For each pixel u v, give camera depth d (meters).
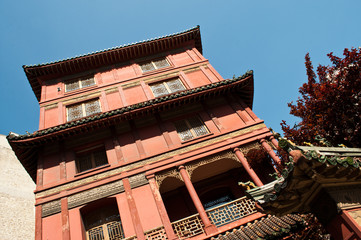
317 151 5.62
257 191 6.52
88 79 20.67
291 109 12.24
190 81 19.56
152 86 19.59
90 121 14.83
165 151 14.41
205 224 11.62
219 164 15.52
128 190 12.98
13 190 27.39
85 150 15.29
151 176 13.38
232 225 11.46
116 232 12.51
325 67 11.90
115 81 19.89
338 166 5.23
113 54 21.05
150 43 21.61
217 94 17.11
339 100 10.55
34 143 14.55
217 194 16.44
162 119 16.19
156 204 12.41
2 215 24.48
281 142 5.51
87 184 13.27
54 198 12.80
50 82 20.11
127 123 16.06
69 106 18.39
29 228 25.66
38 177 13.71
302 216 10.30
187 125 16.30
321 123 10.98
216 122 15.85
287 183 5.44
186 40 22.91
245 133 15.07
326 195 5.55
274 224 10.64
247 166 13.70
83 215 13.07
